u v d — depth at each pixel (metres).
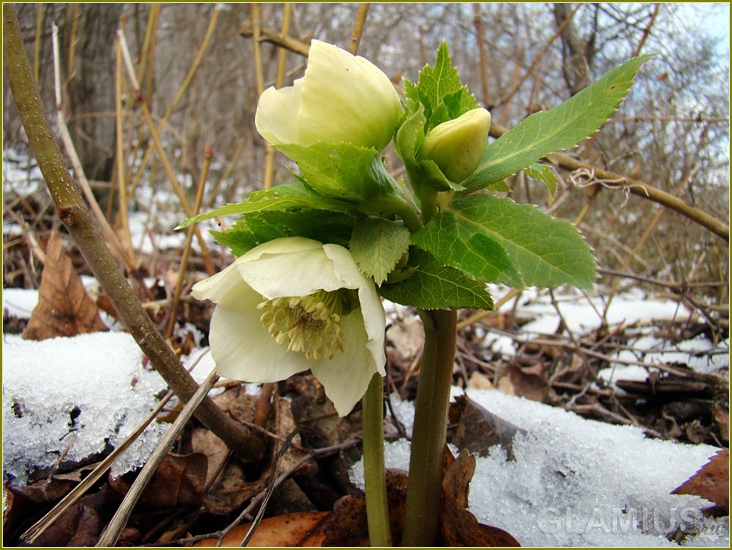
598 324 0.52
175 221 0.67
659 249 0.52
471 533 0.21
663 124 0.58
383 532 0.20
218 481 0.25
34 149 0.19
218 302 0.20
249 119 0.79
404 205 0.18
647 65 0.56
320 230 0.19
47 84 0.79
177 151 0.94
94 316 0.36
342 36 1.00
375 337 0.16
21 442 0.25
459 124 0.17
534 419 0.30
